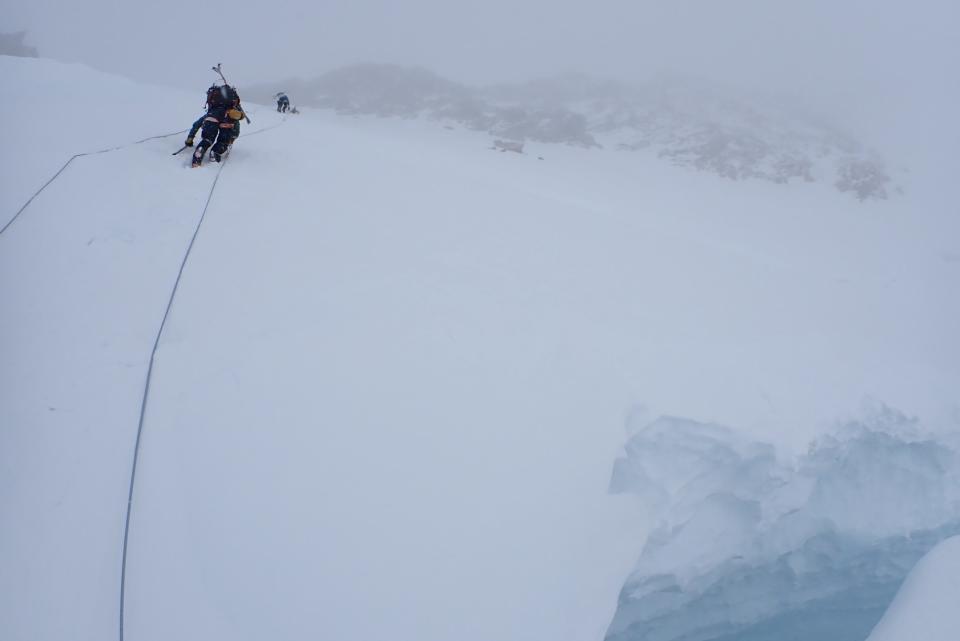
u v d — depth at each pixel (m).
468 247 6.85
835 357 6.55
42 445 3.18
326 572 3.05
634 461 4.29
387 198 7.95
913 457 5.56
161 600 2.71
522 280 6.32
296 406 3.86
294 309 4.73
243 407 3.74
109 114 8.96
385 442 3.80
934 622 3.63
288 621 2.82
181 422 3.53
